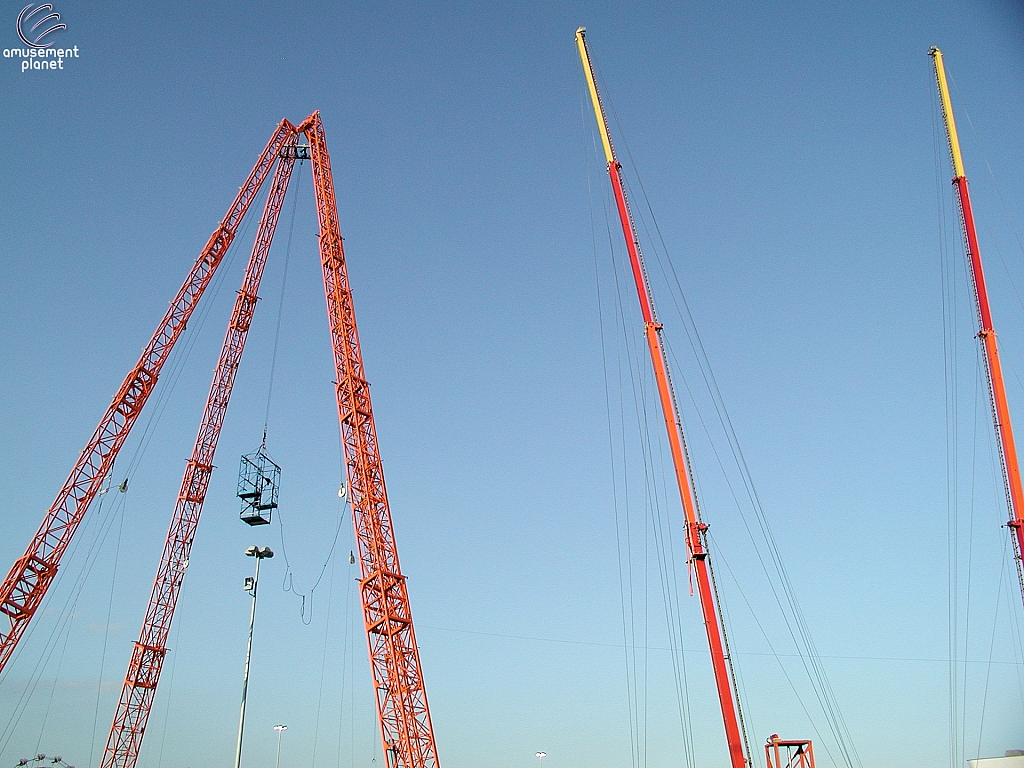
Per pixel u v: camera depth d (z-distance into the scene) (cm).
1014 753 8456
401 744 9531
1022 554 7350
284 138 13112
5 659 10850
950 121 8706
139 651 11738
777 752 8000
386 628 10000
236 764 8444
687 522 7206
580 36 9075
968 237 8388
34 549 11244
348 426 10881
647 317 8000
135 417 12188
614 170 8600
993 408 7806
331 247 11819
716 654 6831
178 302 12675
